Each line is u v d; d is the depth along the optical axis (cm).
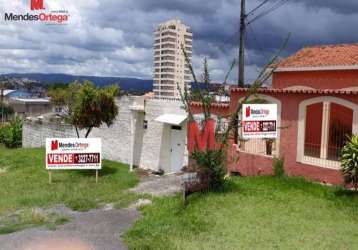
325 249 826
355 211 1052
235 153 1568
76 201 1304
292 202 1141
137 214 1151
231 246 848
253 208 1096
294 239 881
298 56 2016
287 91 1370
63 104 2823
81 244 902
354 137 1162
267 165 1449
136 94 2231
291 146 1382
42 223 1081
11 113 5538
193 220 1021
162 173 1905
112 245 895
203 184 1262
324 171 1278
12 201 1341
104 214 1158
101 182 1638
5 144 3359
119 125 2198
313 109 1662
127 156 2153
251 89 1287
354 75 1664
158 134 1962
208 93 1291
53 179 1712
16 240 932
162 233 941
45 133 2870
